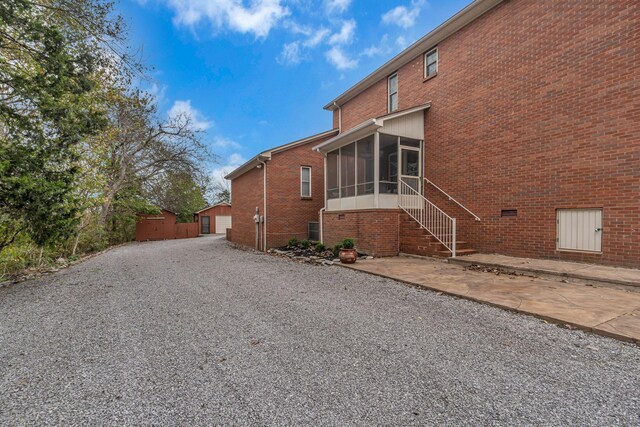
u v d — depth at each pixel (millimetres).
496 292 4828
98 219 16031
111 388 2355
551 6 6809
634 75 5562
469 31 8773
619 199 5746
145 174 19016
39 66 6398
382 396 2182
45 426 1902
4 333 3633
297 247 12109
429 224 9430
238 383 2393
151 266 9086
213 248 15109
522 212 7395
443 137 9562
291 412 2014
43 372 2637
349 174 10320
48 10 6172
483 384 2322
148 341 3289
